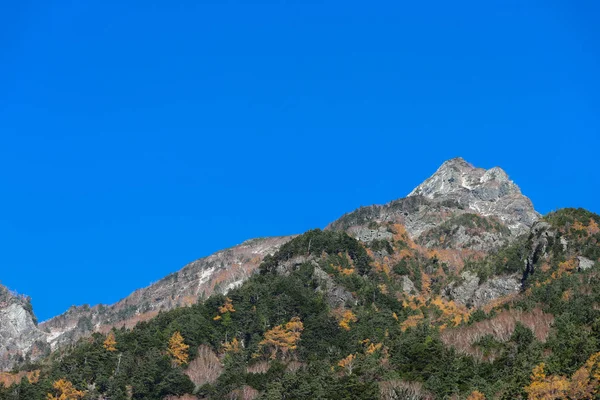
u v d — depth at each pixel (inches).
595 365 5482.3
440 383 6279.5
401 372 6811.0
